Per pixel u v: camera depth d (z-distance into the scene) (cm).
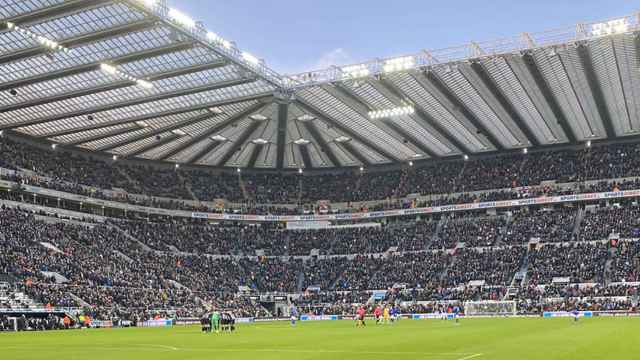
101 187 9506
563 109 7781
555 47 5966
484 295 8269
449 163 10606
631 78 6719
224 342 3622
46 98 6956
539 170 9731
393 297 8825
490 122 8312
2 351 3080
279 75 7238
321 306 9050
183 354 2761
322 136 9388
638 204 8944
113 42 5841
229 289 9244
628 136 9262
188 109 7469
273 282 9681
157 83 6781
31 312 6222
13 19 5303
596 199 9012
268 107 8162
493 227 9531
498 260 8844
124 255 8769
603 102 7519
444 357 2362
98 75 6494
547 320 6462
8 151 8456
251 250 10256
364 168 11169
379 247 9962
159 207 9962
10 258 6856
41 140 8956
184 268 9219
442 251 9450
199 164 10688
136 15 5384
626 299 7369
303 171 11312
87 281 7475
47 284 6806
